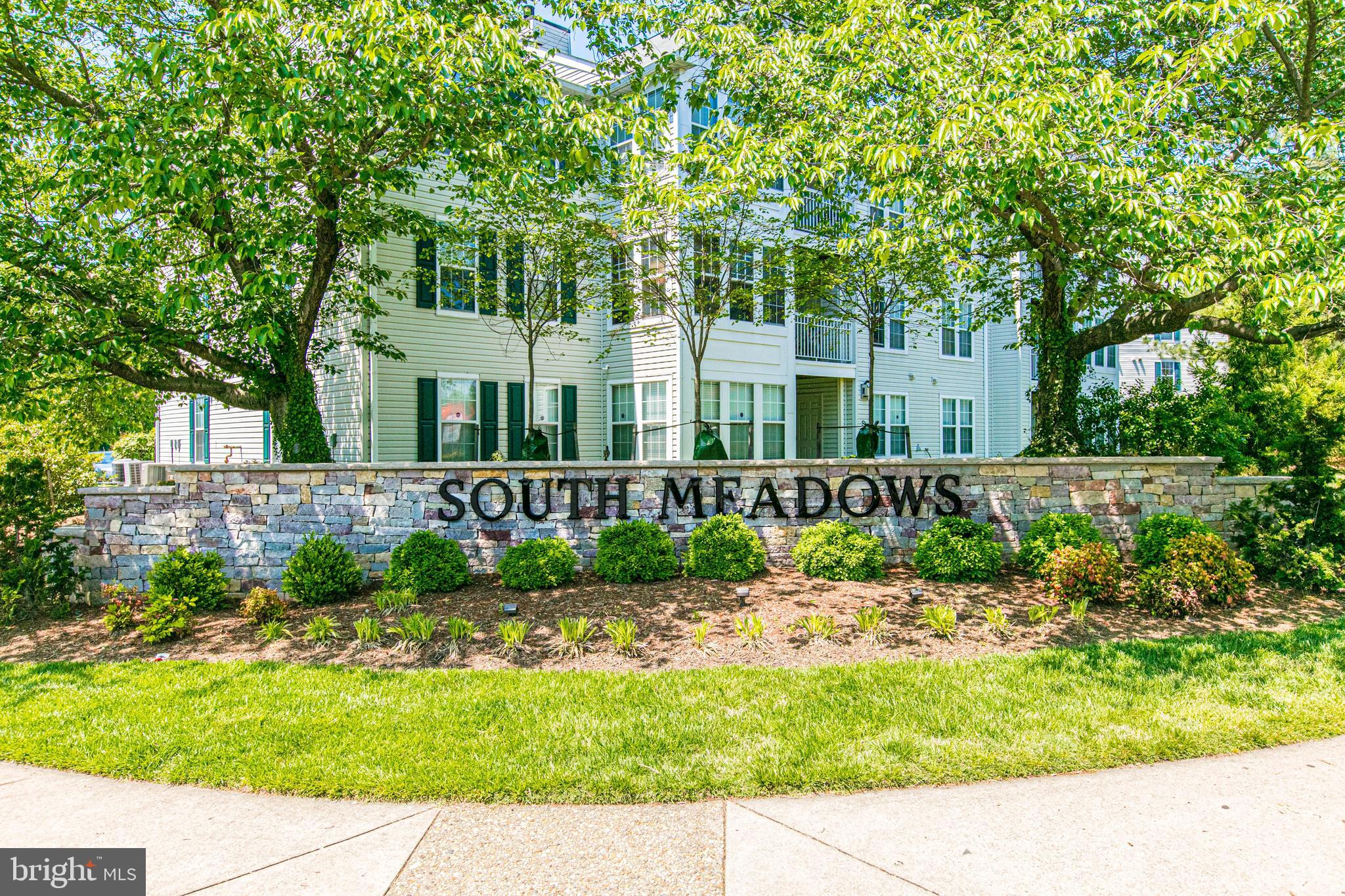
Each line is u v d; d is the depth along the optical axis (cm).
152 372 973
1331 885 292
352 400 1270
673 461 898
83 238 912
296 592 752
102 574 837
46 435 1036
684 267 1215
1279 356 1334
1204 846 320
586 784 380
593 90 1003
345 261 1107
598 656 579
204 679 543
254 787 385
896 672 529
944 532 821
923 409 2039
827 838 330
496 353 1410
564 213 944
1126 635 619
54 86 902
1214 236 634
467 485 874
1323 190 690
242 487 853
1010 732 430
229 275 994
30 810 364
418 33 679
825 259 1253
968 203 694
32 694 521
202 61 679
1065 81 705
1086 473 923
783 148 739
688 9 913
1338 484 796
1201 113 894
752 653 581
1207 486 946
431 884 299
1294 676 517
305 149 845
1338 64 899
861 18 708
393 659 586
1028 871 303
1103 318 1350
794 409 1603
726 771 390
